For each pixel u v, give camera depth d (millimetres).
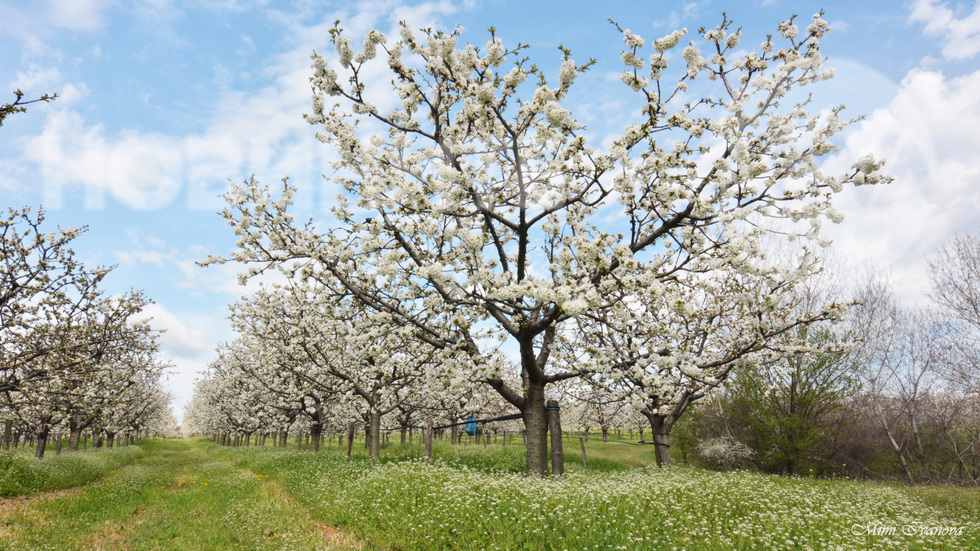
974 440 20266
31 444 39875
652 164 7609
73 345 14438
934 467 20625
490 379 10922
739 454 19266
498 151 9719
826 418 18625
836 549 6027
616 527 6551
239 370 28906
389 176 8148
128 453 27391
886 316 22016
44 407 15797
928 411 21922
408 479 10508
